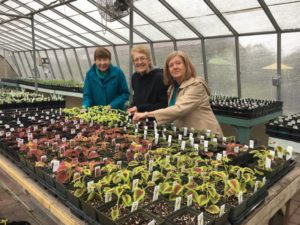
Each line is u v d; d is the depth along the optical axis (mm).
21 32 11141
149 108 3326
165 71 2898
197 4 5469
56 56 12406
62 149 2271
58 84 10344
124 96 4008
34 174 1979
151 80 3363
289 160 2145
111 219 1314
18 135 2717
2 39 13328
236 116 4785
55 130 3033
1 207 3125
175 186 1589
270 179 1868
